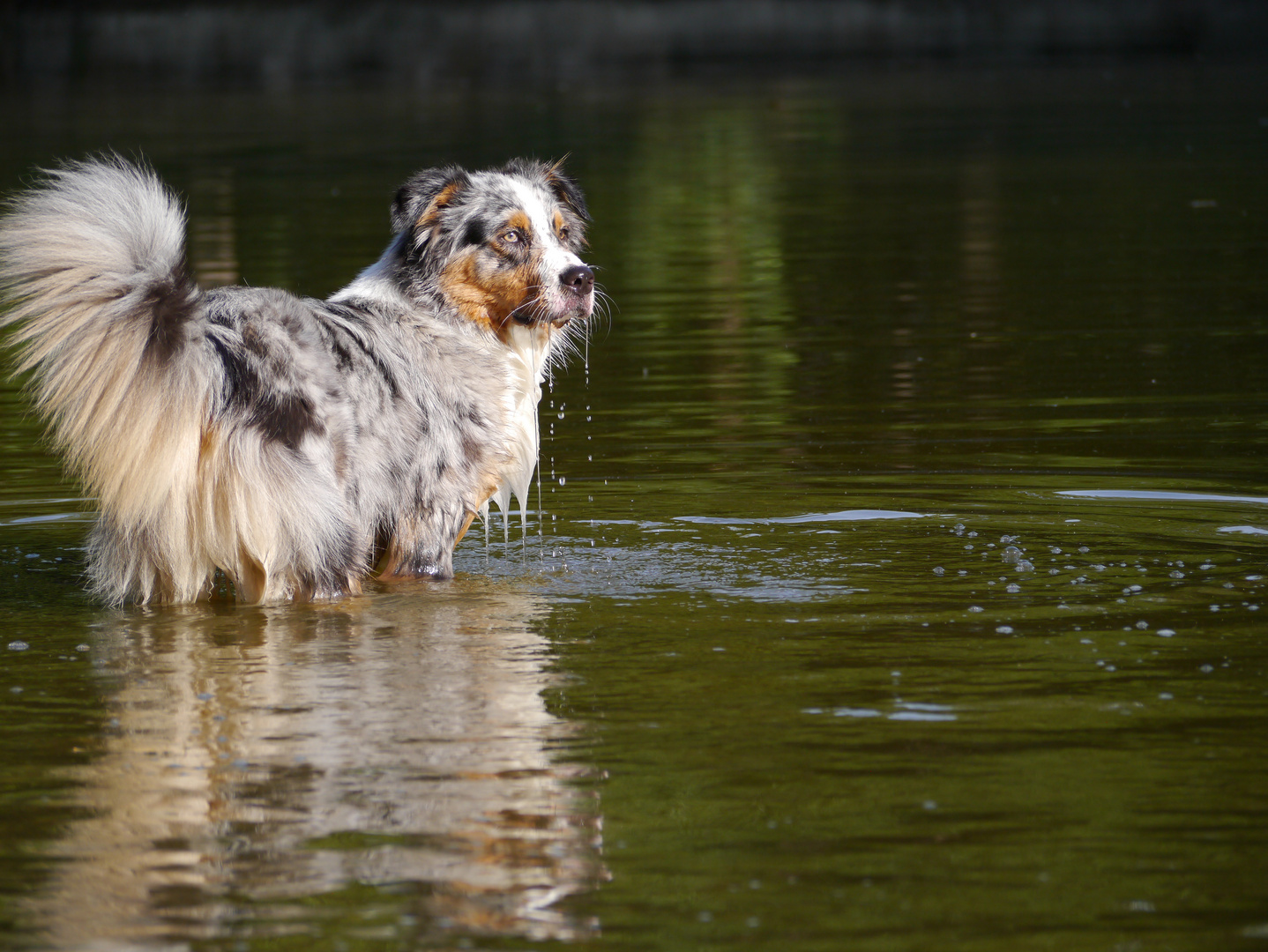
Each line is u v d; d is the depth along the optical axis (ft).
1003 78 187.21
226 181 110.83
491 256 34.76
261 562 31.22
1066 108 152.76
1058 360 57.00
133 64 221.87
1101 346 59.11
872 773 21.63
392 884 18.62
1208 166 110.32
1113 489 39.81
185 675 26.43
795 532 36.42
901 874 18.72
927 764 21.93
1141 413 48.67
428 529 33.83
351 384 32.63
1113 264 76.43
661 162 120.16
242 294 32.60
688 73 207.51
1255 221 87.20
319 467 31.60
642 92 181.57
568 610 30.35
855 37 228.22
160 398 30.01
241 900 18.26
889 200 100.22
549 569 33.73
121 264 30.09
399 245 35.88
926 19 228.43
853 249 83.51
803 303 69.72
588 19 228.22
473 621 29.76
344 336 33.22
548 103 168.86
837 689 25.11
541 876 18.80
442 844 19.66
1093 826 19.88
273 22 224.94
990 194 101.65
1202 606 29.60
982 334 61.98
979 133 135.13
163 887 18.61
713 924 17.66
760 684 25.44
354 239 83.30
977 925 17.57
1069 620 28.89
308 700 24.93
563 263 34.71
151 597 31.71
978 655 26.81
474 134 138.21
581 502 39.93
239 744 22.97
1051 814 20.22
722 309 68.95
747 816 20.31
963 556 33.88
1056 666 26.16
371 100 174.40
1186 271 73.92
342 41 224.12
